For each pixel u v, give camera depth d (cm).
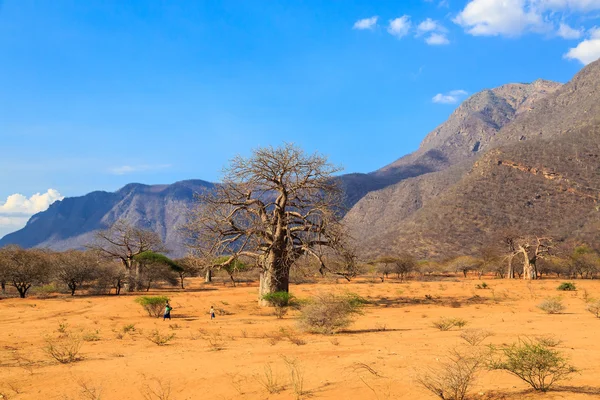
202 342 1402
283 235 2859
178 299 3622
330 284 5625
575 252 8275
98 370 973
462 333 1258
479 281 6350
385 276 8650
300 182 2866
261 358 1016
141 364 1022
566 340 1118
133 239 5194
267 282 2834
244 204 2938
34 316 2586
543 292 3731
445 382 640
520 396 613
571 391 618
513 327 1470
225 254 2872
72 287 4716
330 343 1220
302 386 745
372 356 958
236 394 739
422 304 2773
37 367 1048
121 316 2498
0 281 4519
